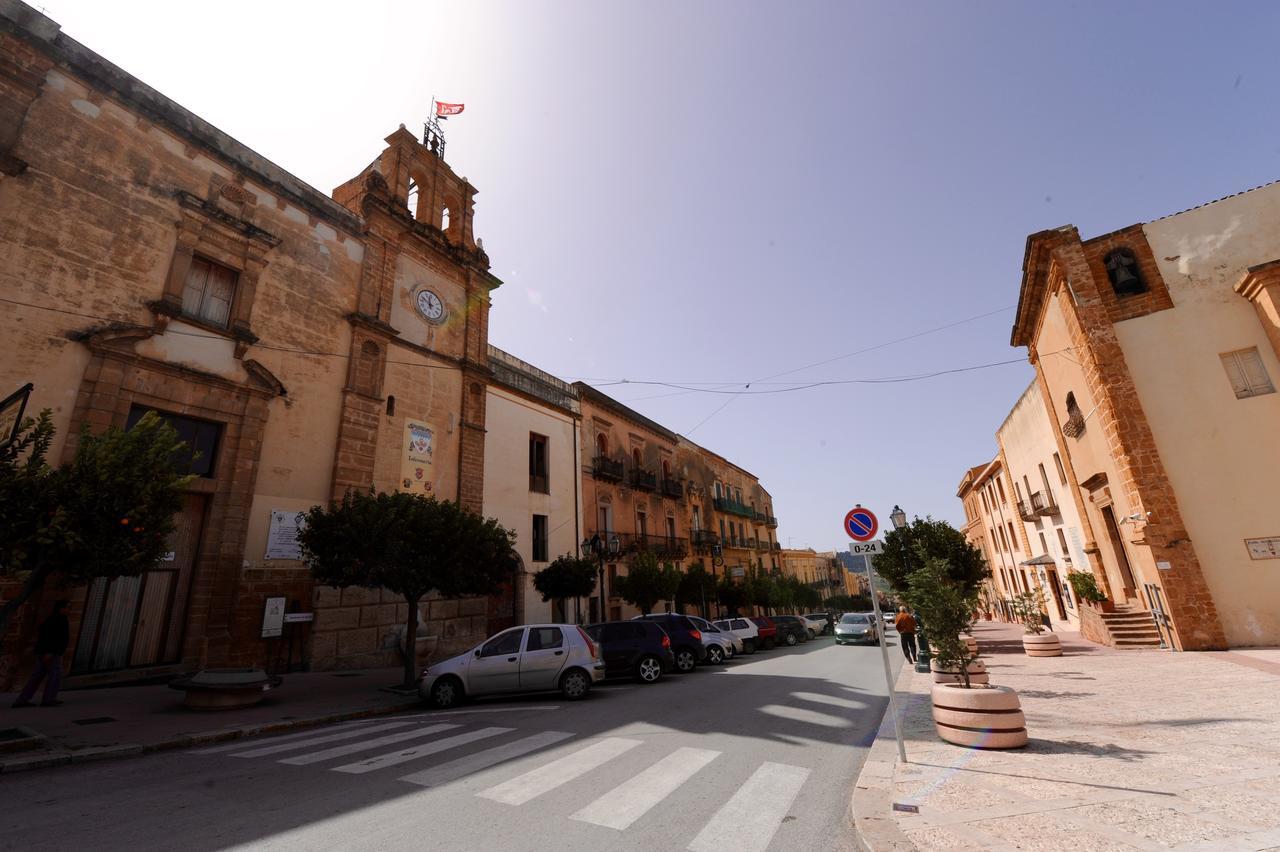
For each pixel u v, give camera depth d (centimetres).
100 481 745
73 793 541
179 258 1363
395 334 1877
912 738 723
